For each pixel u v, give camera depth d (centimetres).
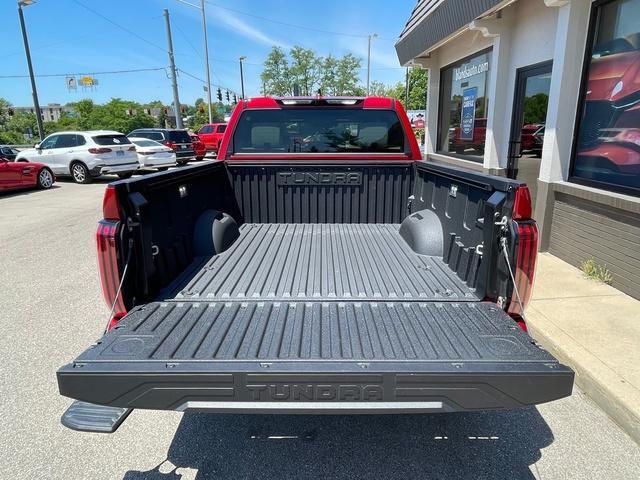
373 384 182
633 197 448
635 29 454
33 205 1112
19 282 546
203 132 2697
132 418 290
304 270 308
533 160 677
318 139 433
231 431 276
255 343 206
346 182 437
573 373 180
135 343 203
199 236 341
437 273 302
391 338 211
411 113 2731
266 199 442
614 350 337
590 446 262
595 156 516
